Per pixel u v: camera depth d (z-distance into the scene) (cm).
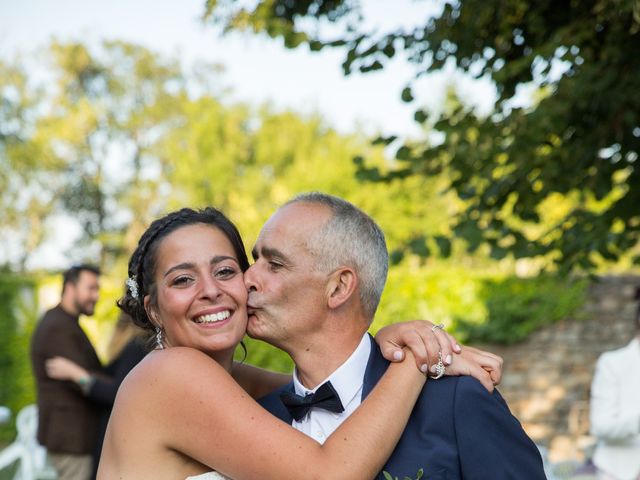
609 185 473
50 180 3216
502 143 455
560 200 533
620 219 476
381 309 1027
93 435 566
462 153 455
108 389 545
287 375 287
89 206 3278
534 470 221
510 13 436
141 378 227
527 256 476
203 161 2584
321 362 235
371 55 429
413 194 1497
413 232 1499
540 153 473
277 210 240
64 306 573
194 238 234
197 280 232
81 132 3172
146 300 245
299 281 230
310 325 232
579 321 1015
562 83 427
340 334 234
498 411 220
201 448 219
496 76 412
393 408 216
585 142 461
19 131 3164
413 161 469
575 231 473
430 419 221
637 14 370
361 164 478
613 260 474
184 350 228
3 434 1152
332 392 227
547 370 1016
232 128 2631
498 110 457
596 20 423
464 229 473
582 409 1000
